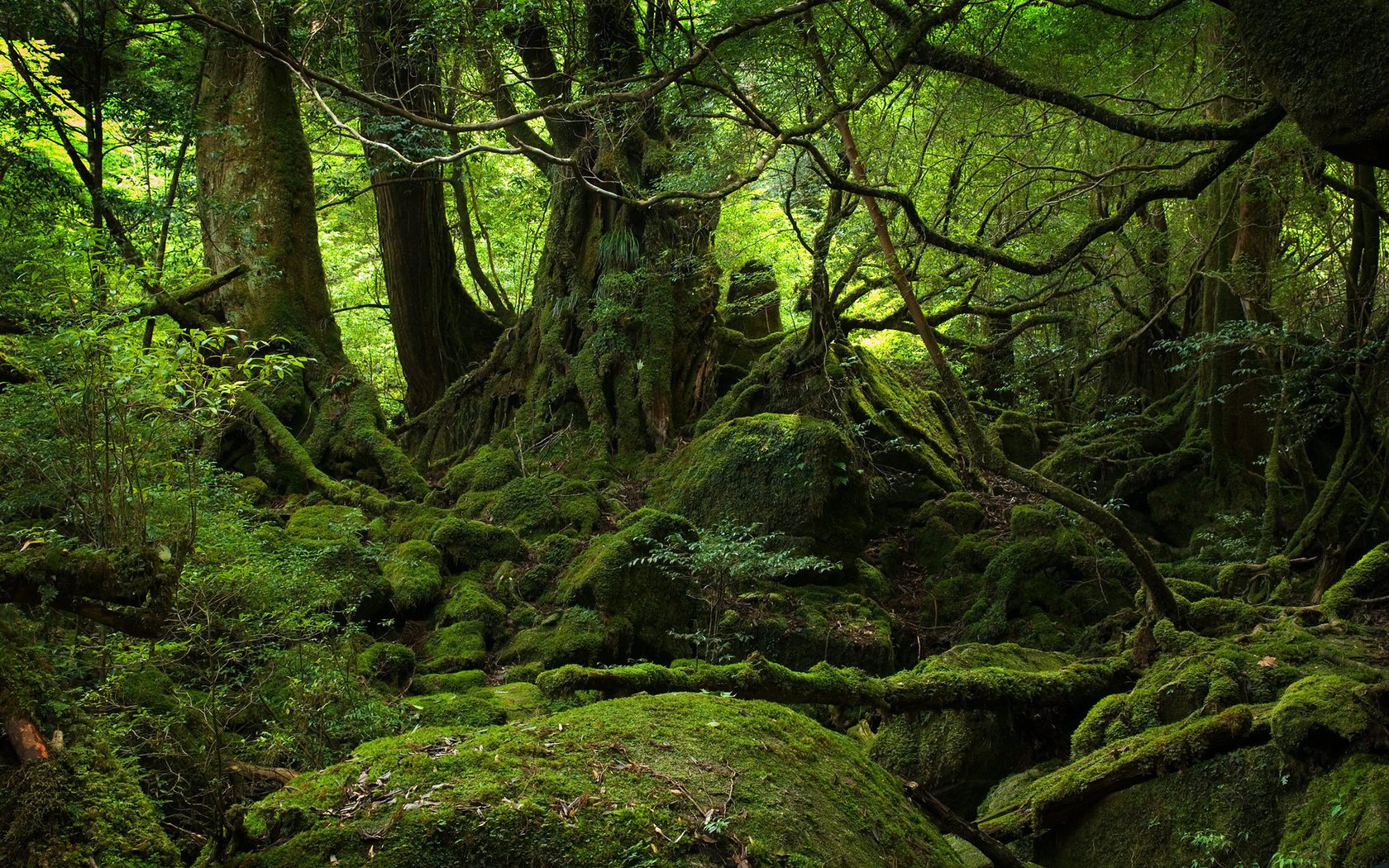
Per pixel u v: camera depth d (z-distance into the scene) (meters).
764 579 9.55
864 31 6.61
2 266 7.28
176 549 4.62
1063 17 8.06
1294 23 3.30
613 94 5.11
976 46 7.17
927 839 3.43
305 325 12.02
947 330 16.70
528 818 2.61
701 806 2.81
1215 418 11.30
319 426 11.50
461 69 11.80
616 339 12.59
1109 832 5.14
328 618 5.80
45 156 11.05
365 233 17.80
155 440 5.26
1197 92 8.65
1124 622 8.86
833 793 3.22
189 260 12.82
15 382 5.80
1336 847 3.99
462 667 7.91
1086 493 12.30
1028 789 5.77
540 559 9.62
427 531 9.89
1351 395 8.83
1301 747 4.53
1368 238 8.95
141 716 4.34
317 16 10.47
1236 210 10.92
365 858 2.48
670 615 9.03
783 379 12.14
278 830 2.62
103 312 5.35
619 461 11.99
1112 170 6.54
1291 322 10.80
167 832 3.83
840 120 7.16
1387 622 6.54
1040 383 16.28
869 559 10.85
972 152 9.57
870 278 12.15
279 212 12.02
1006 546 10.34
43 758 2.66
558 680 5.35
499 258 18.58
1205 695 5.66
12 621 3.67
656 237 12.84
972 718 6.68
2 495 5.28
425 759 2.83
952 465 12.48
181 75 12.71
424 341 14.51
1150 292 13.27
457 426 13.60
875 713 7.85
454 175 14.57
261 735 4.63
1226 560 10.24
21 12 10.70
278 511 10.13
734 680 5.70
